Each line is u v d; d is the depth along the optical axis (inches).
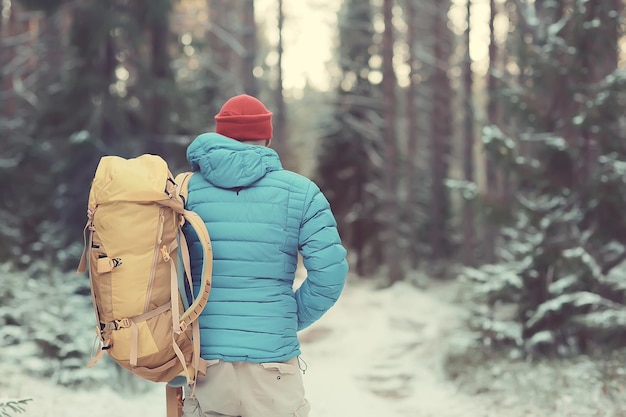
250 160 97.3
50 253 430.9
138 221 90.9
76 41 458.9
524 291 308.0
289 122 1015.0
